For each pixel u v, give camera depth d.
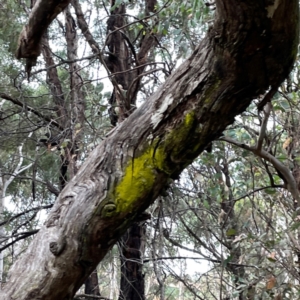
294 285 3.08
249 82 1.27
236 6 1.10
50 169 5.42
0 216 6.46
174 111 1.37
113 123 4.12
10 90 5.55
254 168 3.56
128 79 4.67
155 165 1.38
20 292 1.33
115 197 1.38
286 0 1.07
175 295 5.04
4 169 5.90
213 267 4.27
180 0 3.21
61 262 1.36
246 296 3.29
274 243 3.11
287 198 3.51
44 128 5.12
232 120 1.37
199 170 4.06
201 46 1.36
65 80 5.50
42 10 1.37
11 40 5.82
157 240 4.66
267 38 1.15
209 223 4.45
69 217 1.38
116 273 5.50
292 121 3.14
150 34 3.84
